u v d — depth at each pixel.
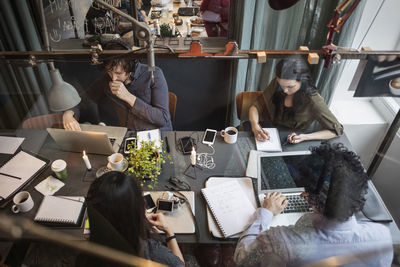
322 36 2.10
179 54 1.39
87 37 2.10
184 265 1.12
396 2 1.94
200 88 2.28
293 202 1.36
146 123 1.83
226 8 2.10
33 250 0.78
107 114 1.81
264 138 1.70
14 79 1.80
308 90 1.67
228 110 2.26
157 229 1.31
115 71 1.60
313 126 1.73
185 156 1.67
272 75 1.72
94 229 0.81
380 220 1.20
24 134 1.75
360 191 1.06
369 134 1.71
